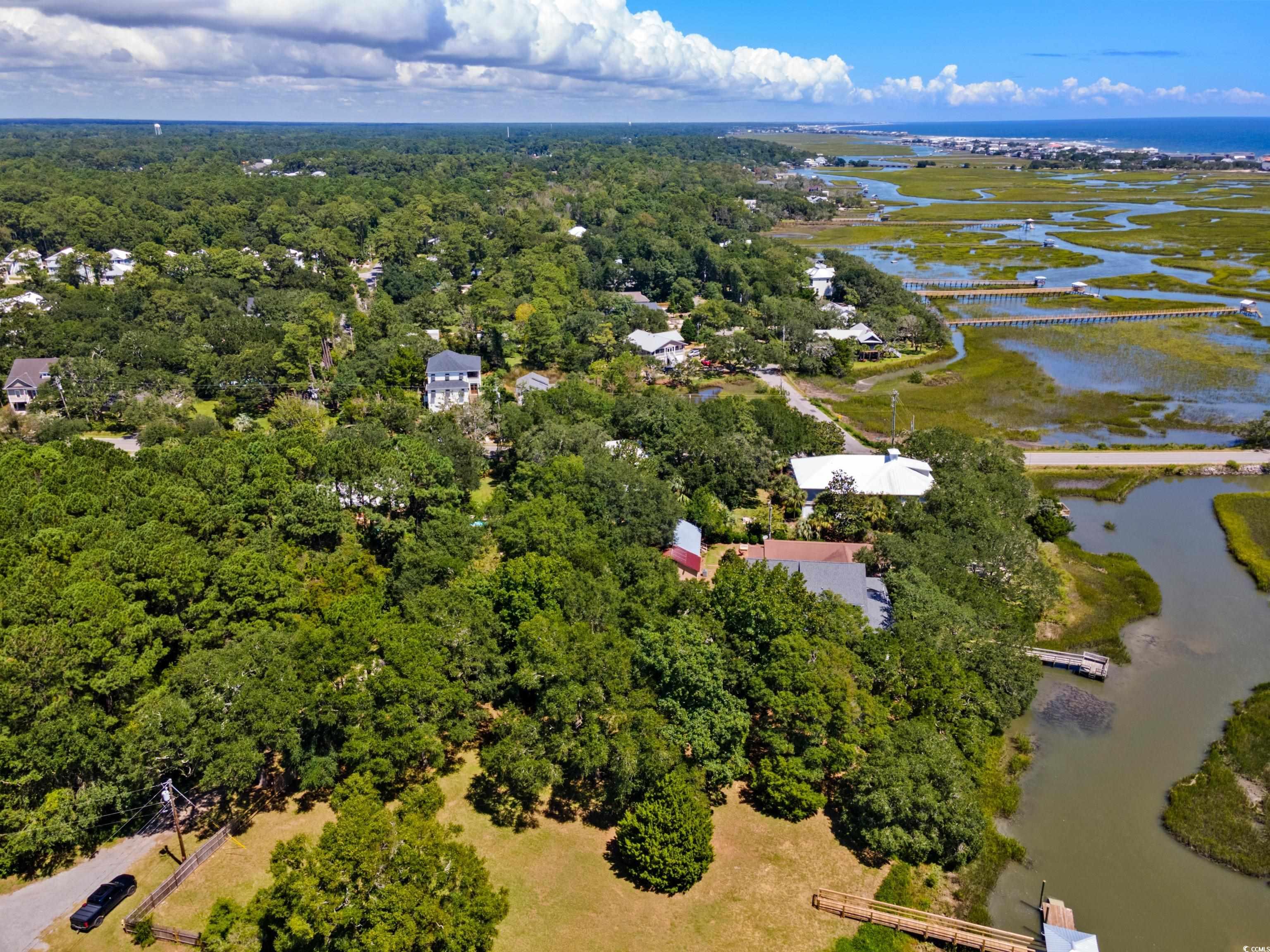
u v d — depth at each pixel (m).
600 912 43.66
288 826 48.56
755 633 53.41
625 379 131.75
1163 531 89.88
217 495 69.00
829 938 42.88
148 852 46.31
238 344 132.50
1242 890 46.84
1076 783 54.81
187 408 117.06
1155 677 66.00
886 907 44.00
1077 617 73.81
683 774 46.91
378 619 54.19
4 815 42.19
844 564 68.50
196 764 48.53
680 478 90.56
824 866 47.34
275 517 68.88
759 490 96.00
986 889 46.53
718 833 49.34
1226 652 69.25
